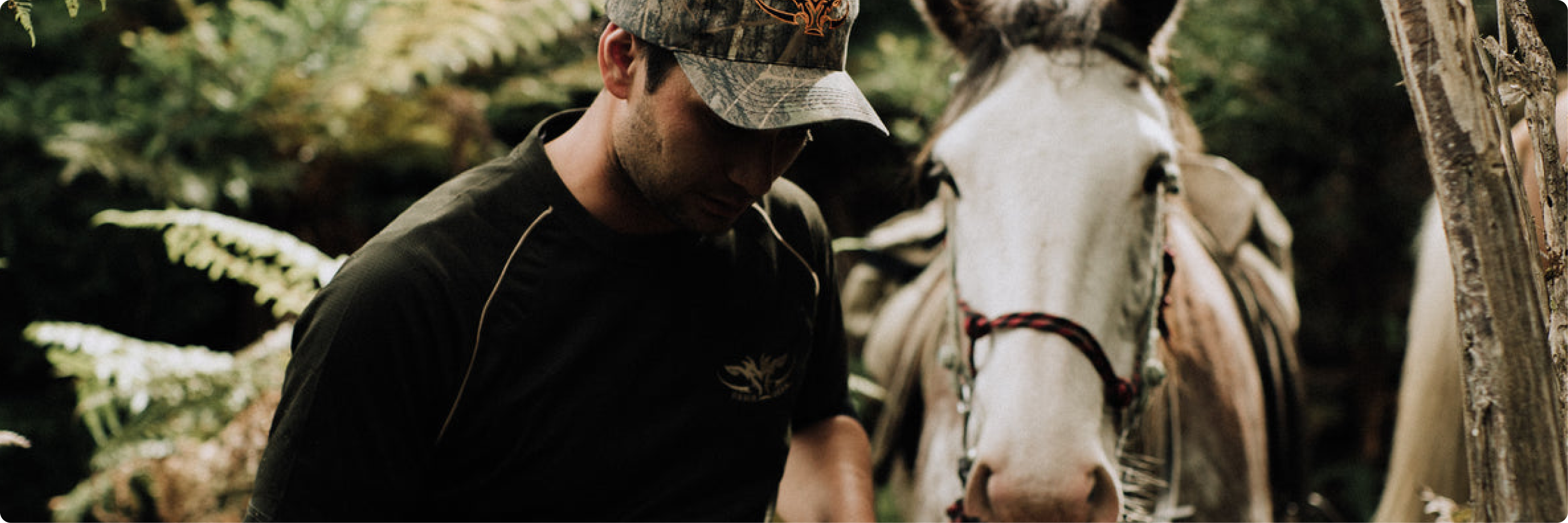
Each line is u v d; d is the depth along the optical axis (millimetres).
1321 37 3846
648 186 1040
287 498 1054
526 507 1149
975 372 1565
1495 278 679
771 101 968
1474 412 702
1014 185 1520
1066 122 1542
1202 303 1990
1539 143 775
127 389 2129
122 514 2369
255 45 3434
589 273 1108
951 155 1599
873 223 4703
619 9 1011
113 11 3652
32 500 3213
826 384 1407
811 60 1004
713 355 1178
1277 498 2293
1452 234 688
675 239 1141
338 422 1053
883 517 3064
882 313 2568
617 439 1139
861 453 1416
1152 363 1574
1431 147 686
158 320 3566
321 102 3371
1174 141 1717
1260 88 3908
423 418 1097
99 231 3381
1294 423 2373
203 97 3348
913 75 4250
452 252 1081
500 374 1101
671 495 1173
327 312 1061
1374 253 4082
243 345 3596
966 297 1566
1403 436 1967
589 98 4324
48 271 3424
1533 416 685
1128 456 1728
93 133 3166
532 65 3955
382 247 1077
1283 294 2473
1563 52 3711
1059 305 1470
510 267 1093
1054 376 1441
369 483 1071
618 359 1126
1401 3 688
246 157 3416
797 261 1264
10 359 3447
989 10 1688
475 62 3824
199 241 2254
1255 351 2193
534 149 1126
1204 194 2221
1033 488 1400
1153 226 1583
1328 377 4254
